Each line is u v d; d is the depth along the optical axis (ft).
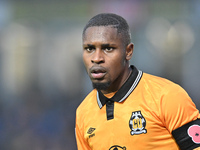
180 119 26.58
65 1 150.20
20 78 160.56
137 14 144.36
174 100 26.91
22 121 116.06
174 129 26.73
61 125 112.78
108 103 29.40
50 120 115.03
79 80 160.04
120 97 28.84
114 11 143.84
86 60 28.04
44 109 130.00
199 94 152.76
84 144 31.65
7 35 157.69
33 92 155.22
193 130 26.48
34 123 115.34
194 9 146.41
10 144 107.55
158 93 27.68
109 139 28.76
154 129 27.20
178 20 147.95
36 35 158.51
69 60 160.66
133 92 28.84
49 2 151.74
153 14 146.00
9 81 159.63
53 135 108.58
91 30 27.55
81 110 31.91
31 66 161.89
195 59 153.99
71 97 154.51
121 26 27.89
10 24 155.53
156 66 154.92
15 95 154.92
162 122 27.12
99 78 27.53
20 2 151.74
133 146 27.78
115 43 27.32
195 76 154.51
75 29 156.56
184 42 151.74
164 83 28.30
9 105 137.28
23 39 158.61
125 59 28.58
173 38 151.12
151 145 27.35
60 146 105.29
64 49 160.15
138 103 28.17
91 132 29.99
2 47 158.40
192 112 27.14
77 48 159.02
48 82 160.56
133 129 27.73
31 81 160.86
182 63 154.40
